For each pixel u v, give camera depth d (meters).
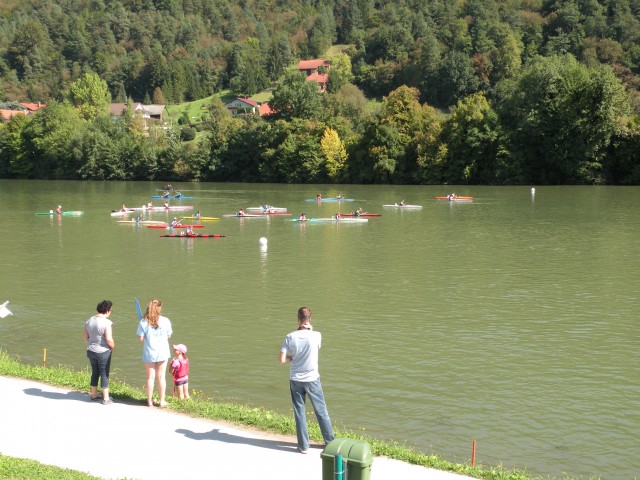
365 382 24.53
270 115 171.38
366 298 37.59
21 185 144.12
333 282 41.91
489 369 25.95
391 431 20.23
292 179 145.88
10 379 20.06
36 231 67.19
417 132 134.62
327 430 15.16
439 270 45.41
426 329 31.48
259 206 93.38
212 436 15.90
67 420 16.75
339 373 25.50
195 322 33.00
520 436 19.95
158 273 45.34
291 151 145.75
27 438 15.56
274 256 51.72
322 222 73.44
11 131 173.75
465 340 29.70
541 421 21.09
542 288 39.69
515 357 27.39
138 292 39.66
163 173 159.62
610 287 39.84
